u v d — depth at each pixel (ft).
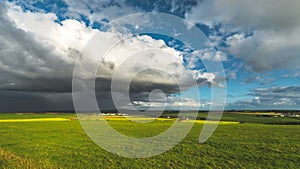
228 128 135.33
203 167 59.57
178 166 59.52
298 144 89.04
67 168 54.85
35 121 192.24
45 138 99.25
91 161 61.82
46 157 65.26
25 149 75.92
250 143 90.53
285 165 62.28
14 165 50.03
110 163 59.98
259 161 65.77
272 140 97.50
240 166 60.95
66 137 101.71
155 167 57.77
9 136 104.58
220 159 67.10
